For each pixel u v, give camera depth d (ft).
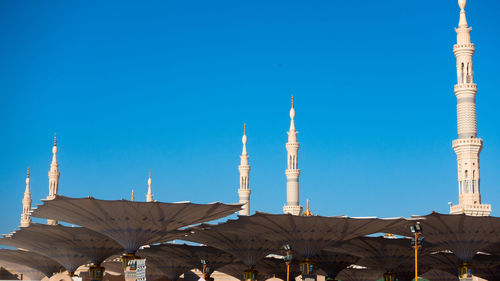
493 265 303.07
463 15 299.58
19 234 246.68
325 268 306.55
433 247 260.21
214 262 304.71
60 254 265.54
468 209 278.67
